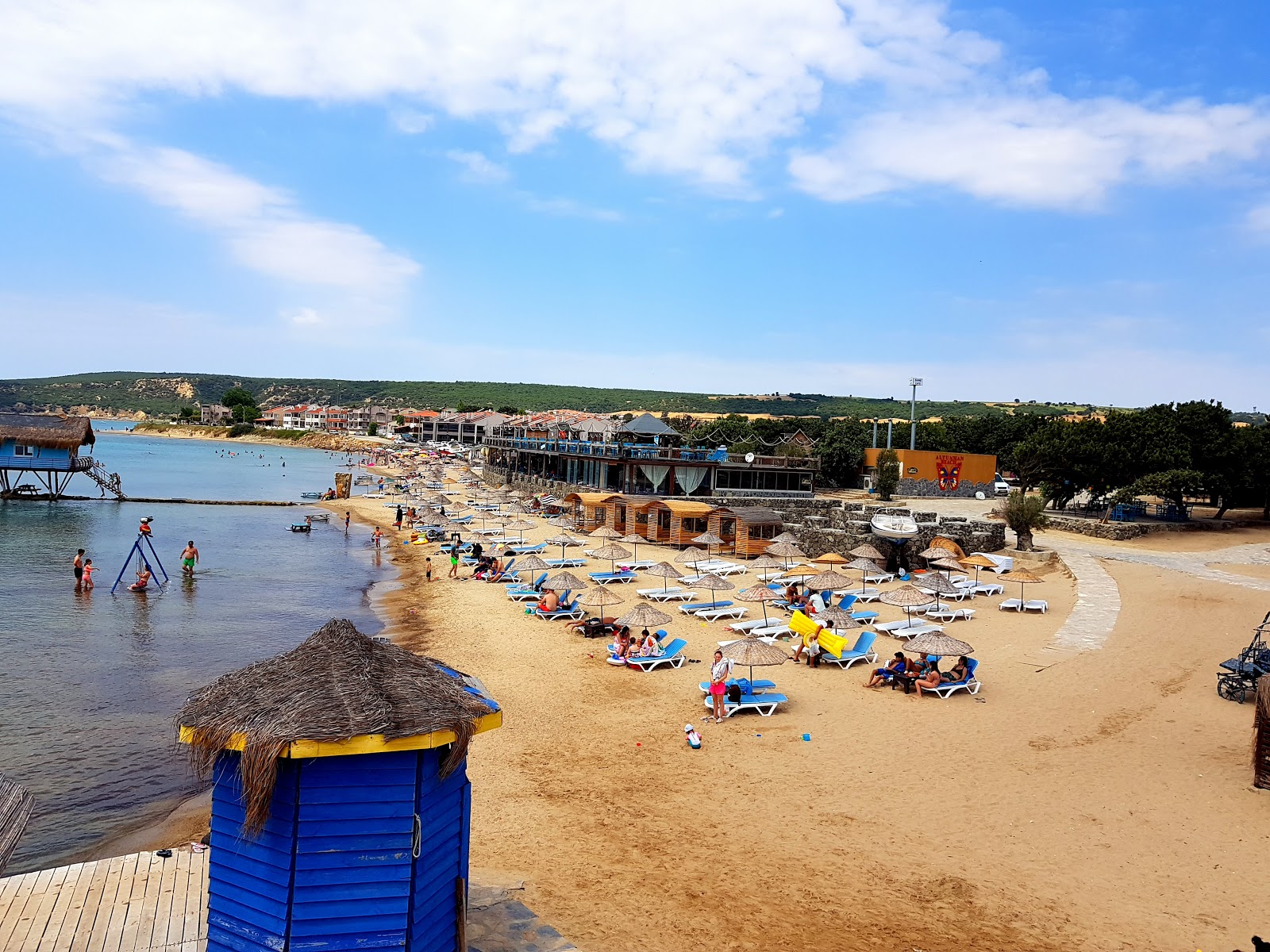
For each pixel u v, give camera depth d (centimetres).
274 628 3178
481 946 1027
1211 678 2361
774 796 1605
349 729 790
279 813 812
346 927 818
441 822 880
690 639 2867
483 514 6438
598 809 1538
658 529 5016
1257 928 1167
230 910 845
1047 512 6234
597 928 1130
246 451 18950
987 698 2214
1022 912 1208
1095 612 3169
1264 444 5947
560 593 3450
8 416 7419
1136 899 1245
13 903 1070
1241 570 4000
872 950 1104
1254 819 1505
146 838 1512
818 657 2534
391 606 3581
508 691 2264
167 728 2077
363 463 15788
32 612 3316
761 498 5844
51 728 2059
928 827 1479
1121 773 1714
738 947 1101
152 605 3512
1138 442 6031
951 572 4003
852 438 9150
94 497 7556
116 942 981
